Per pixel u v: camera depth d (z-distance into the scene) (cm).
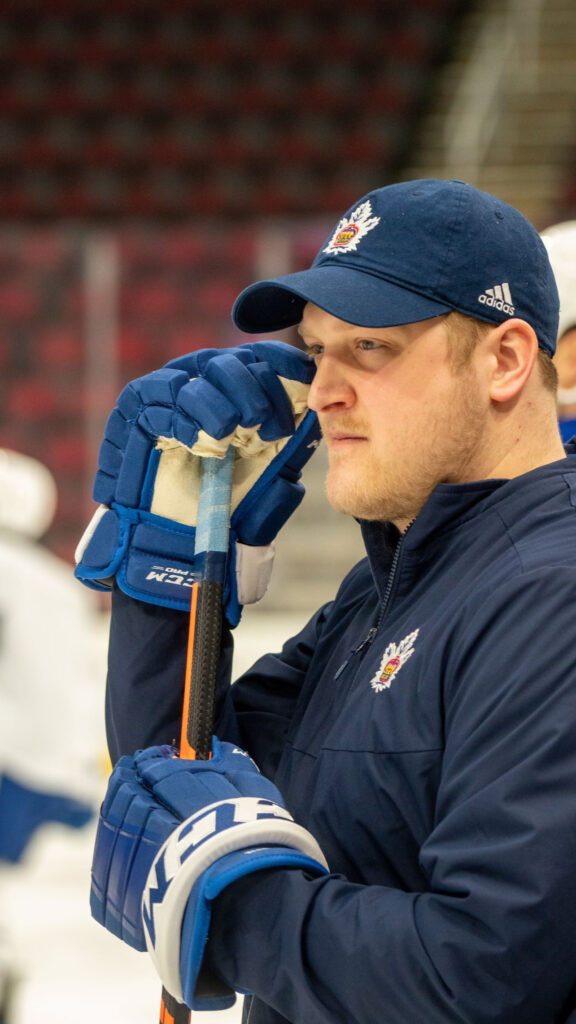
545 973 307
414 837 360
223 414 420
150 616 459
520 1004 308
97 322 2212
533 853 308
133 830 381
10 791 1094
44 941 1301
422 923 319
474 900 310
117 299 2208
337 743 389
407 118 3216
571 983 311
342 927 332
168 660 460
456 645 356
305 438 454
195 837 355
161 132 3194
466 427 388
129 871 378
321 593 2272
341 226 407
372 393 390
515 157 3072
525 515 377
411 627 386
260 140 3197
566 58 3077
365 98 3228
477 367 386
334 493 406
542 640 330
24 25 3244
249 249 2203
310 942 335
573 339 726
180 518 454
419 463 391
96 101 3203
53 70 3225
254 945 345
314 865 356
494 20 3164
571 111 3055
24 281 2203
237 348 448
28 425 2219
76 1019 1106
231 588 464
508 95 3062
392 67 3259
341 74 3253
